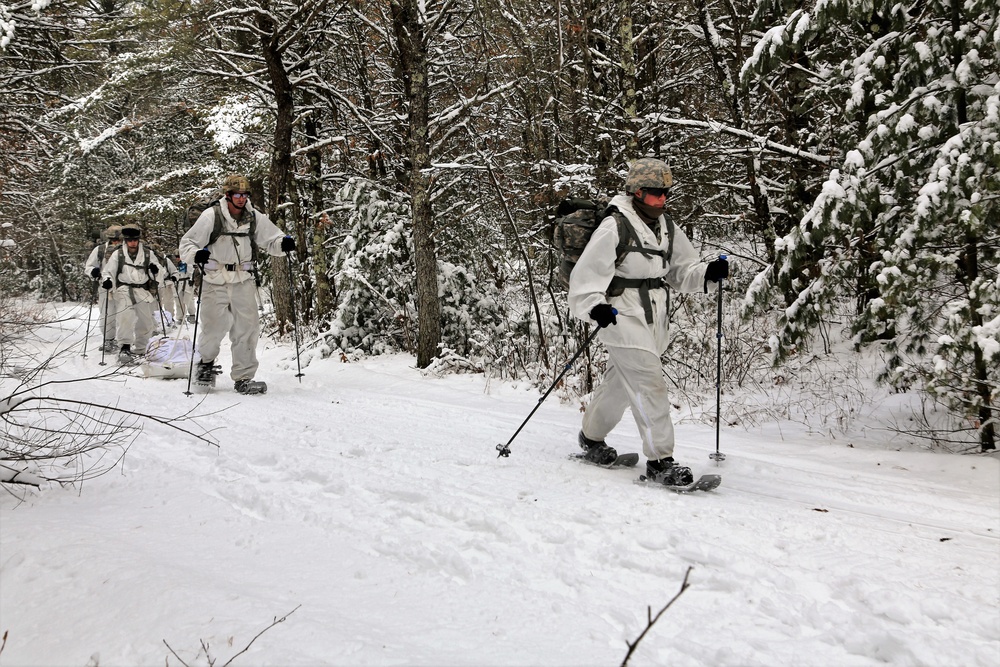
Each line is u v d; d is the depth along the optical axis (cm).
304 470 427
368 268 1093
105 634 207
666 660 215
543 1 977
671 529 326
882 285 532
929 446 575
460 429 578
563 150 1130
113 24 1329
